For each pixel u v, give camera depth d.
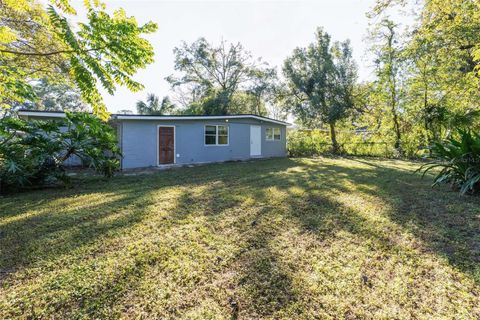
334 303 1.80
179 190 5.45
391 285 1.98
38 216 3.72
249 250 2.59
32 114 8.89
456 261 2.30
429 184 5.59
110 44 2.21
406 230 3.01
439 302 1.79
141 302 1.83
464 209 3.69
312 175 7.22
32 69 6.71
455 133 8.74
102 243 2.76
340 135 16.23
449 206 3.85
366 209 3.83
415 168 8.64
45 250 2.61
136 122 10.10
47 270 2.24
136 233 3.03
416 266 2.24
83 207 4.18
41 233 3.06
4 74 3.35
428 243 2.67
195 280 2.09
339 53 15.34
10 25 6.04
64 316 1.69
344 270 2.20
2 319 1.67
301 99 16.41
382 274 2.13
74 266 2.30
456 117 10.17
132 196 4.93
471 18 6.79
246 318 1.68
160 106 23.61
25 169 5.50
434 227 3.08
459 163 4.50
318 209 3.87
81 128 6.29
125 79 2.44
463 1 6.57
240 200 4.48
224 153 12.55
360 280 2.05
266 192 5.05
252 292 1.93
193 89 26.06
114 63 2.33
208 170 8.85
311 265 2.29
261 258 2.42
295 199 4.47
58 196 5.02
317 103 15.05
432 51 9.38
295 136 16.67
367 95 14.88
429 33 8.13
